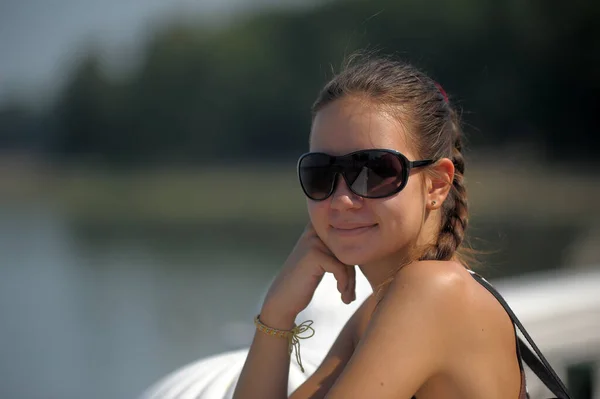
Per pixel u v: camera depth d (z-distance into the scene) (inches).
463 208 132.4
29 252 1628.9
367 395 106.5
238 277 1181.1
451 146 131.7
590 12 3240.7
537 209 1897.1
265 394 138.9
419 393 115.8
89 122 5728.3
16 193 4060.0
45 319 919.0
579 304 193.8
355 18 4060.0
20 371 673.0
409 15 3604.8
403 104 123.3
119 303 999.0
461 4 3523.6
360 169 120.6
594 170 2800.2
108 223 2364.7
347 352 143.5
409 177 121.3
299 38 4532.5
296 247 144.3
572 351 192.7
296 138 4616.1
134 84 5565.9
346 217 122.3
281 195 3152.1
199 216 2491.4
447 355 110.7
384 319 111.2
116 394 583.2
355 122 122.4
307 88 4453.7
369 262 129.0
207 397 132.1
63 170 5280.5
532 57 3388.3
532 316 186.5
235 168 4466.0
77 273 1298.0
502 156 3056.1
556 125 3307.1
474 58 3457.2
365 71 127.8
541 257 1070.4
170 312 908.0
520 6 3403.1
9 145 7696.9
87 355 724.0
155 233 2006.6
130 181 4379.9
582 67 3260.3
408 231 122.0
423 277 113.3
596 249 1026.1
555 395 124.4
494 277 458.0
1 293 1123.9
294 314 141.3
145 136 5383.9
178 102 5246.1
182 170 4677.7
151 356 703.1
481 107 3380.9
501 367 114.3
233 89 4896.7
